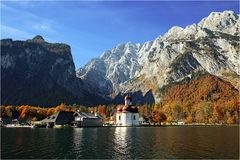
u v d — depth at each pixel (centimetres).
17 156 6450
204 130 15638
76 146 8000
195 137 10706
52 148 7600
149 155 6606
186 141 9256
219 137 10675
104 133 12962
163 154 6706
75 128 18188
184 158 6244
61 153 6838
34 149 7394
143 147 7838
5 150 7225
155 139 9938
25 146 7950
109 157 6375
